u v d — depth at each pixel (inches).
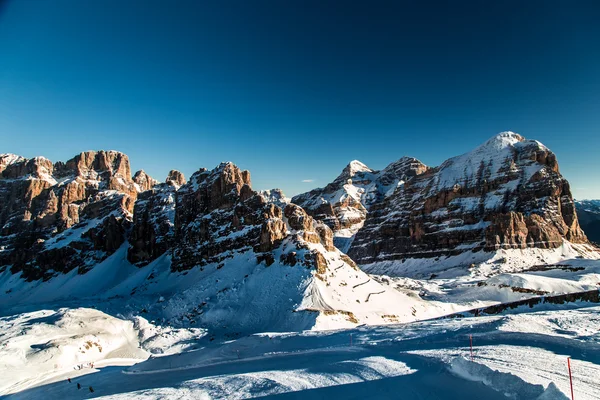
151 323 4544.8
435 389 1064.2
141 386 1713.8
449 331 2033.7
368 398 1056.2
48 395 1978.3
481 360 1291.8
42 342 3344.0
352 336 2351.1
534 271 7234.3
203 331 4057.6
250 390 1256.2
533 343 1499.8
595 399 927.0
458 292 5876.0
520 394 931.3
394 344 1847.9
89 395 1737.2
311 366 1519.4
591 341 1608.0
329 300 4200.3
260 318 4106.8
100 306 5462.6
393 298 4690.0
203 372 1813.5
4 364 2815.0
